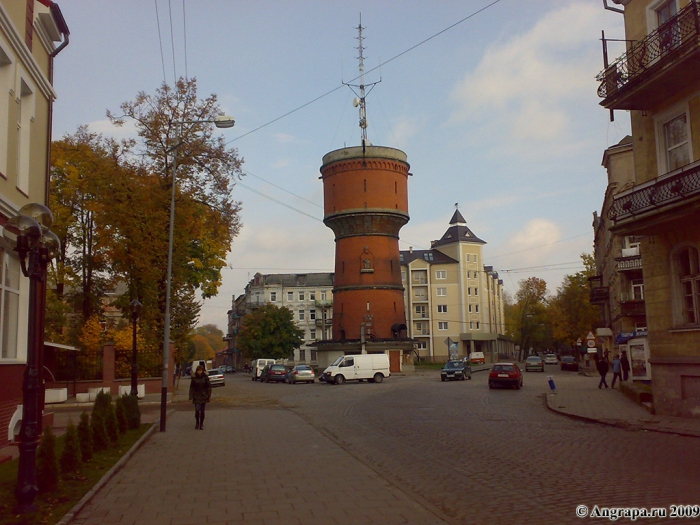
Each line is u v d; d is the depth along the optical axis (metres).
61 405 28.62
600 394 28.52
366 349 59.00
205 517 7.86
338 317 61.59
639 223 17.94
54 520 7.50
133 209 31.39
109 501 8.77
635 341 31.95
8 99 13.29
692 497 8.33
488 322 101.12
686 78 17.00
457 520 7.54
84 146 38.47
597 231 60.69
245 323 82.44
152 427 18.02
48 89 15.99
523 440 14.66
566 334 68.19
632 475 10.00
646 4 18.88
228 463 12.04
